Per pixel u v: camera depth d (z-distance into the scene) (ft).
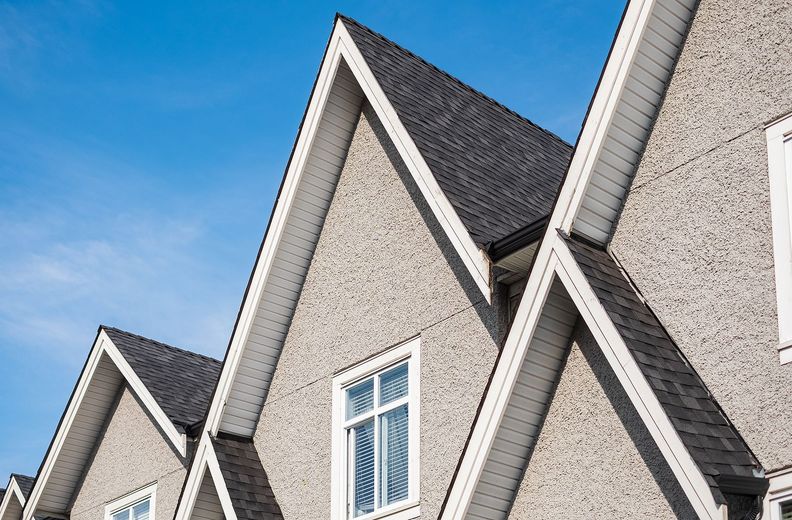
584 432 36.70
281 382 53.42
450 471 42.98
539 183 51.16
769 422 32.42
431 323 45.98
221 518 53.57
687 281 35.88
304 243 53.52
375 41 54.60
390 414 47.01
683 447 31.42
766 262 33.99
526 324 37.19
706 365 34.50
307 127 52.65
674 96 37.93
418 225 48.19
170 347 72.23
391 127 48.88
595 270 36.52
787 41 35.29
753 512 31.68
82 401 67.51
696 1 38.14
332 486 48.29
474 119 54.60
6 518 75.25
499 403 37.37
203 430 53.72
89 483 67.87
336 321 51.13
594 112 37.88
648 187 37.88
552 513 36.83
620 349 34.06
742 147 35.63
